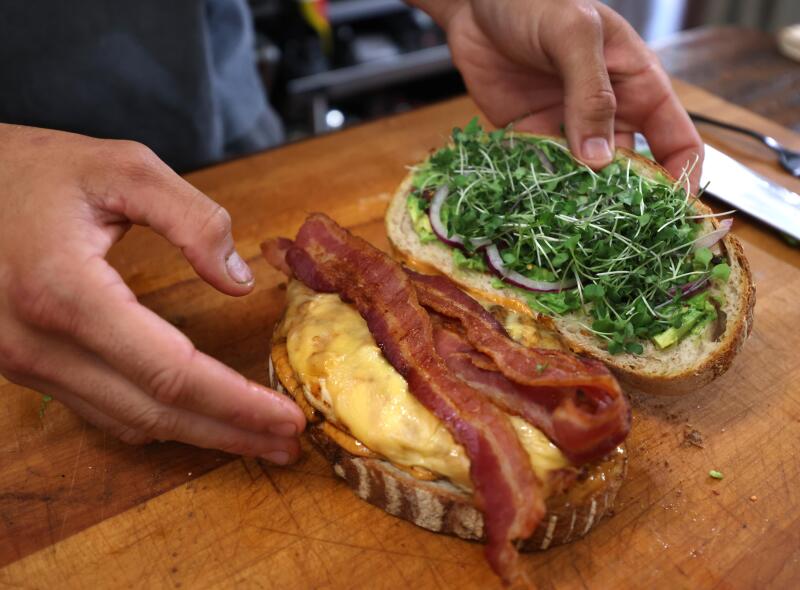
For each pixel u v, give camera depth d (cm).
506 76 40
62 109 42
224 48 48
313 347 25
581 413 21
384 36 66
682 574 23
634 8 77
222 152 49
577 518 23
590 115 32
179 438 24
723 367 27
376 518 24
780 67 51
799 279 34
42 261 22
